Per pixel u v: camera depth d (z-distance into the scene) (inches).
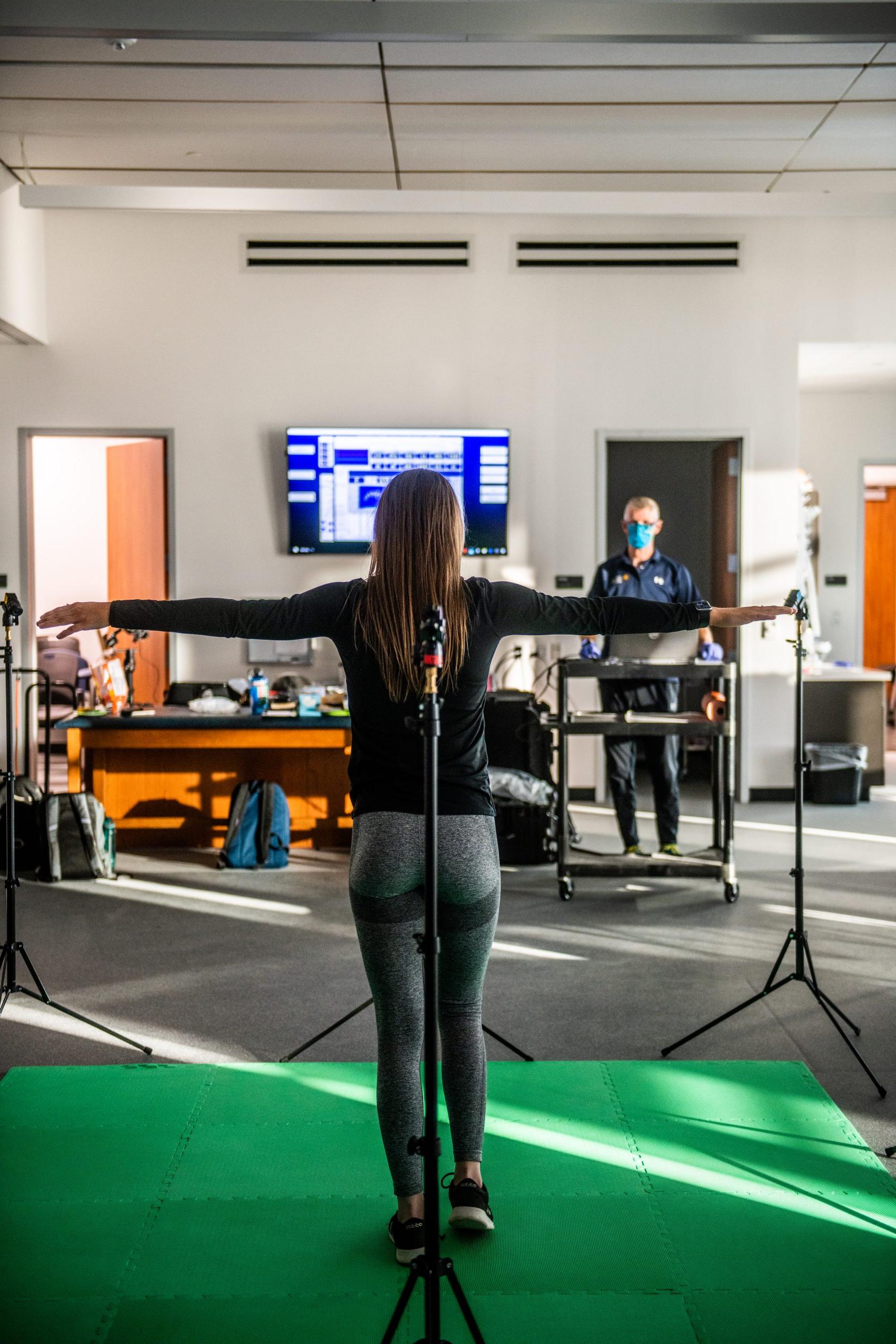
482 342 277.3
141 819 227.9
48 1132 100.7
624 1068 115.3
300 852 225.9
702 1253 82.7
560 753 187.9
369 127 205.6
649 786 310.7
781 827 253.0
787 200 209.9
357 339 276.2
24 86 186.7
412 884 75.9
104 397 274.8
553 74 182.2
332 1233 84.9
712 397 279.3
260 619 78.5
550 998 139.2
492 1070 114.7
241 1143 98.7
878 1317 75.5
